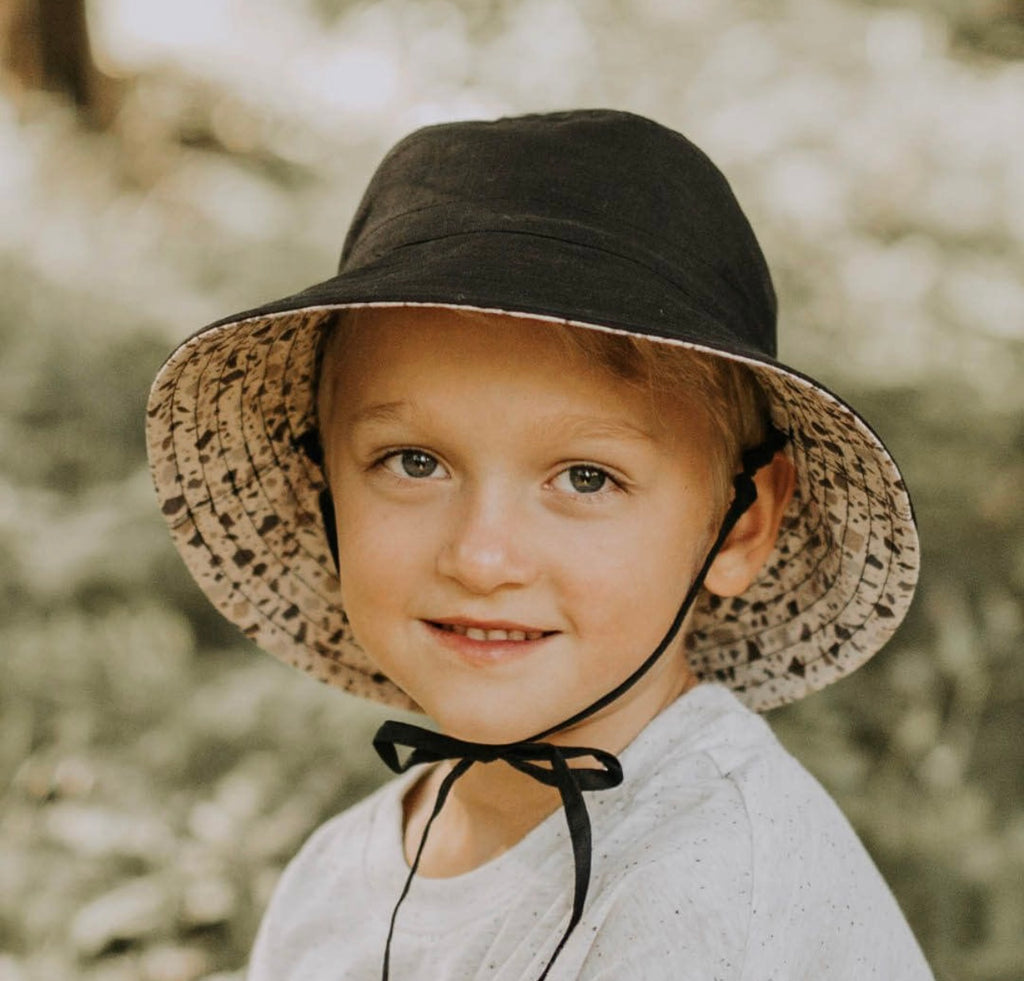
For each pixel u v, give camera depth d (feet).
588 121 4.33
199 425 4.72
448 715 4.08
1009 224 20.83
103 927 9.81
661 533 4.09
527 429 3.93
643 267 4.01
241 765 11.25
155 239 22.00
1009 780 11.76
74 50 27.81
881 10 26.25
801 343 16.52
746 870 3.91
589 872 3.89
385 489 4.16
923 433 15.29
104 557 14.19
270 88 28.04
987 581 13.52
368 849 5.09
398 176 4.49
